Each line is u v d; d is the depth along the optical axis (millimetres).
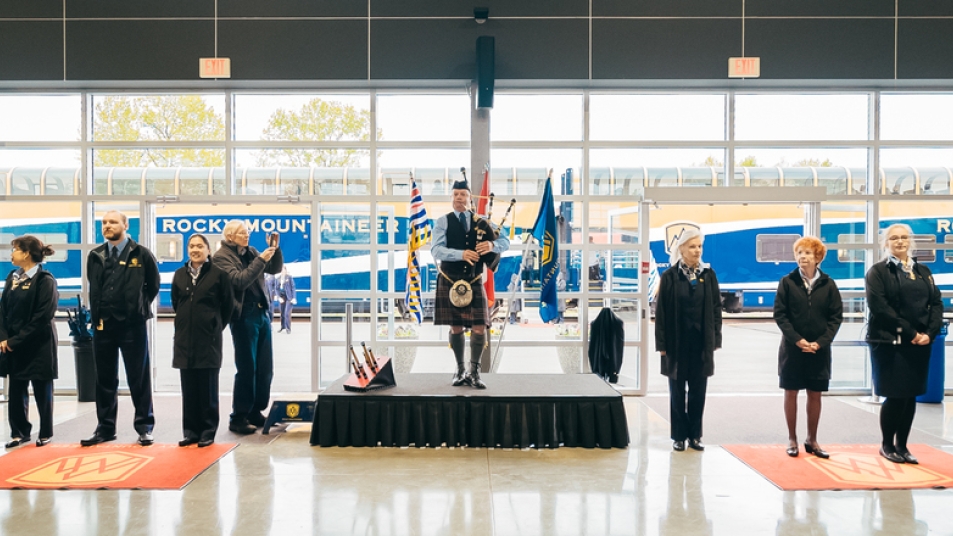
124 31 6266
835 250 6594
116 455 4258
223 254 4715
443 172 6566
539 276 6469
